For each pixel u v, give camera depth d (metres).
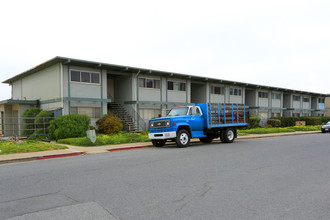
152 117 25.41
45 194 5.22
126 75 23.70
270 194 5.15
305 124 38.44
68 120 17.27
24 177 6.79
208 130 15.15
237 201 4.73
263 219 3.94
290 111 42.97
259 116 34.56
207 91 30.20
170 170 7.40
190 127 13.99
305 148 12.72
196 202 4.68
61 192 5.34
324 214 4.14
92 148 13.13
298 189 5.50
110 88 26.17
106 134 19.72
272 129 27.78
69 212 4.21
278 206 4.49
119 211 4.25
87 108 20.97
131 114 23.89
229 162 8.68
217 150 12.00
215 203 4.63
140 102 23.61
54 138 17.38
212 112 14.94
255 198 4.91
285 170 7.40
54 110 19.44
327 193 5.23
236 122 16.53
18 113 22.42
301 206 4.49
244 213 4.17
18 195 5.18
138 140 16.36
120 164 8.45
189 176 6.66
